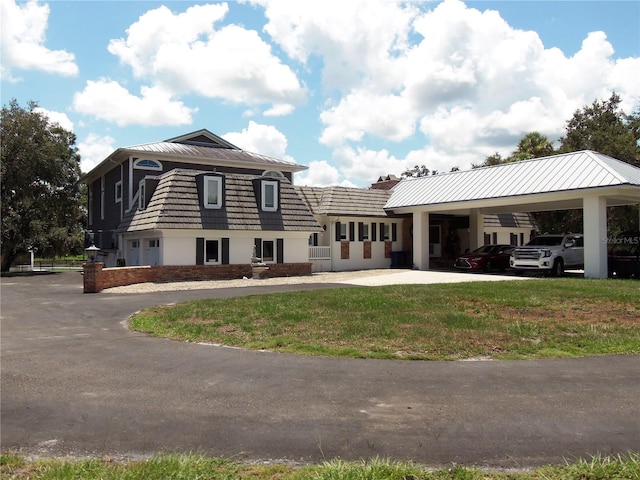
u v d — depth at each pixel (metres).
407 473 4.05
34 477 4.04
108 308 14.29
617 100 37.78
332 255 30.27
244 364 7.63
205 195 24.33
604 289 14.96
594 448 4.56
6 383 6.74
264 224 25.59
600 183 20.48
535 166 25.08
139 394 6.25
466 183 28.05
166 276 22.67
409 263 33.81
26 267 46.16
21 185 39.31
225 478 4.01
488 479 3.96
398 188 33.78
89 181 42.03
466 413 5.49
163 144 34.72
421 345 8.52
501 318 10.87
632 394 6.09
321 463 4.31
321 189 32.44
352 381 6.70
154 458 4.37
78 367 7.55
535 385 6.46
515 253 24.52
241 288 19.47
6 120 39.12
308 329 9.88
